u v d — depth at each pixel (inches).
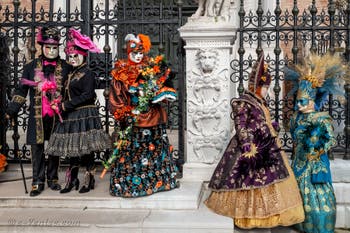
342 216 175.8
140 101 153.0
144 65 157.4
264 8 362.9
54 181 172.1
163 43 194.9
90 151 158.7
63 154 157.0
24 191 170.4
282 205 147.4
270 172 149.9
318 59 164.1
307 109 161.3
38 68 163.5
